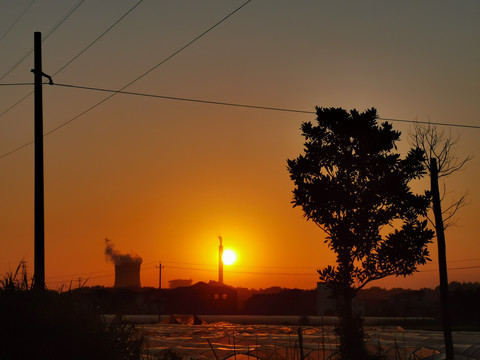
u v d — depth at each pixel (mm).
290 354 24391
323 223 21781
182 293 96375
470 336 31125
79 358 11375
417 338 29188
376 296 108188
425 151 21547
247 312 96562
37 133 22344
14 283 12188
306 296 96750
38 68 23094
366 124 21938
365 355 21438
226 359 23891
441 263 21016
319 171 22250
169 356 15766
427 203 21203
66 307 11898
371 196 21156
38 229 21281
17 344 11102
